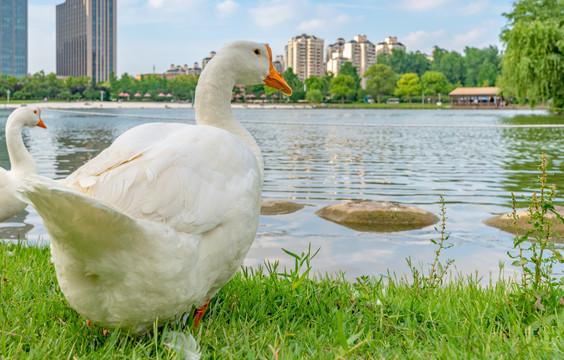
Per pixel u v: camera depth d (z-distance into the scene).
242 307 3.24
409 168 12.98
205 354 2.59
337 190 9.77
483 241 6.19
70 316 2.97
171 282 2.31
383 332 2.95
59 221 2.04
